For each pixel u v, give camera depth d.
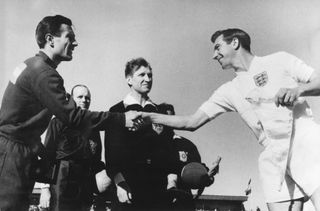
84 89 3.38
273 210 2.64
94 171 3.10
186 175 3.04
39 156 2.50
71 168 2.89
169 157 3.17
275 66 2.65
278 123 2.58
